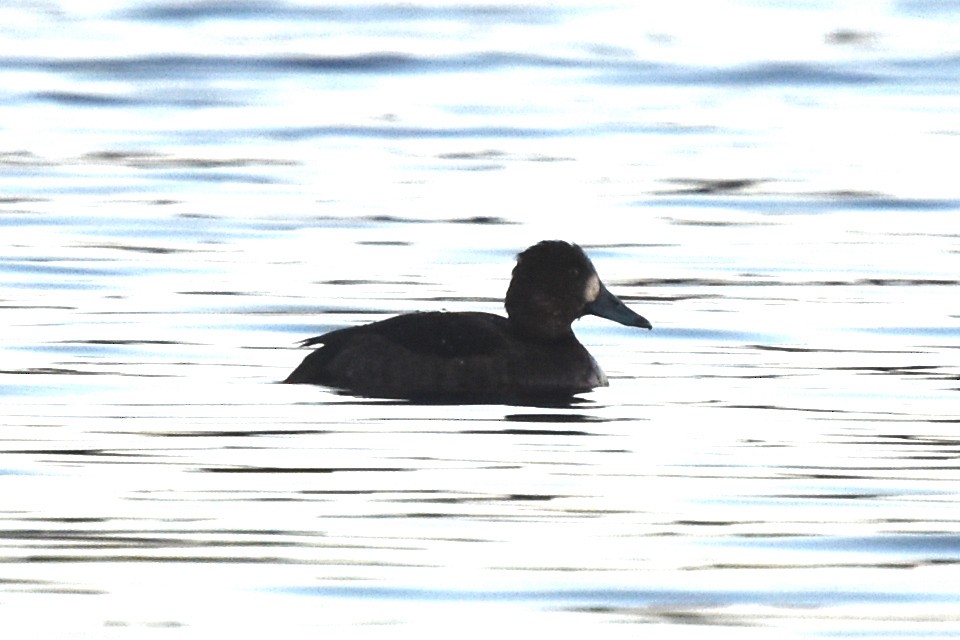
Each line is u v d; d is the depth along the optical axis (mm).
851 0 46094
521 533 11797
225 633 10102
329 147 30000
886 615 10484
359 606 10516
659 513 12250
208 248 22438
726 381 16234
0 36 40250
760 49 39562
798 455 13719
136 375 16094
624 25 42688
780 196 26172
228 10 43969
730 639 10094
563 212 24984
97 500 12406
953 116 32719
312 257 22000
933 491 12805
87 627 10164
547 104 33938
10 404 15023
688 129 31656
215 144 30109
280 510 12211
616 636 10133
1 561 11180
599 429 14414
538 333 16141
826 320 18812
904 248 22750
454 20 43156
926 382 16156
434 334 15797
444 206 25406
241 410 14844
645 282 20859
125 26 41812
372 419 14586
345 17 43312
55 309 18922
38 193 26047
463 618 10352
